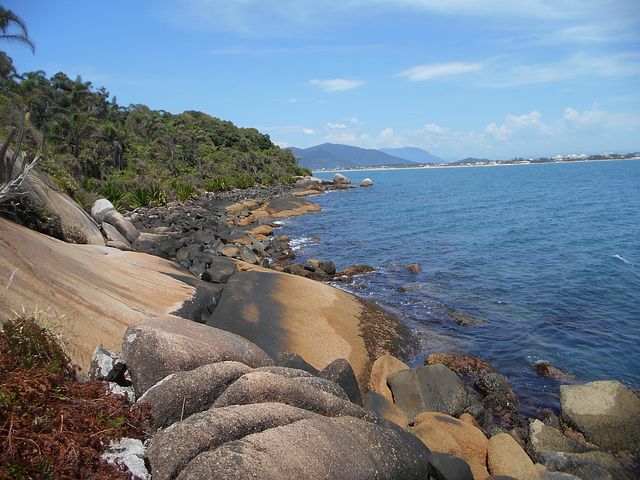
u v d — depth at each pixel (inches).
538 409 359.6
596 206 1877.5
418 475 197.0
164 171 2596.0
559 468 282.2
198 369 183.8
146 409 170.2
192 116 4466.0
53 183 633.0
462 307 595.5
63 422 148.2
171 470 141.1
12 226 335.3
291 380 193.2
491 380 374.0
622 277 745.6
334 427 176.9
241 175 3115.2
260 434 155.6
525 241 1110.4
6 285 254.8
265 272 597.6
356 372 388.2
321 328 450.3
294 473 144.1
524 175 5900.6
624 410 331.0
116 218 774.5
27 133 727.1
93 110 2628.0
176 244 778.8
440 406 342.0
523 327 526.0
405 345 468.1
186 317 388.8
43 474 128.3
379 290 672.4
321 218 1610.5
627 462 291.0
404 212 1798.7
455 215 1683.1
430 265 846.5
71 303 285.1
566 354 454.9
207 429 151.8
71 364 209.3
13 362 170.2
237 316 429.1
